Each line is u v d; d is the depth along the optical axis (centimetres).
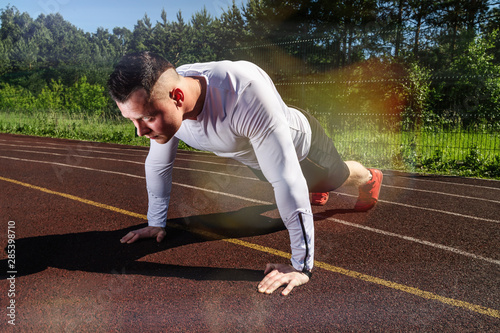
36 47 4428
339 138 800
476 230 303
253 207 367
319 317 175
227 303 187
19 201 380
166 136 159
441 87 968
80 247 259
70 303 185
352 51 1435
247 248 260
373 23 1677
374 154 728
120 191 429
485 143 751
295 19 1853
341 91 996
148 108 144
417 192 452
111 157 748
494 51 1421
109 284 205
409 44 1584
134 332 162
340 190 448
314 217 335
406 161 684
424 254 252
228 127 173
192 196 412
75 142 1087
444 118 878
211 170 591
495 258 246
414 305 187
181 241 271
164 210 274
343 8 1709
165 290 199
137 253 248
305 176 235
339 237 283
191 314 177
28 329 163
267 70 1046
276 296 194
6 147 909
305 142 213
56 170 578
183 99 155
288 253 253
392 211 357
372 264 235
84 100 1756
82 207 360
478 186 500
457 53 1418
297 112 217
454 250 260
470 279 215
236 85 167
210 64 180
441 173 620
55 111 1747
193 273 220
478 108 939
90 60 4709
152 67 142
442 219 333
